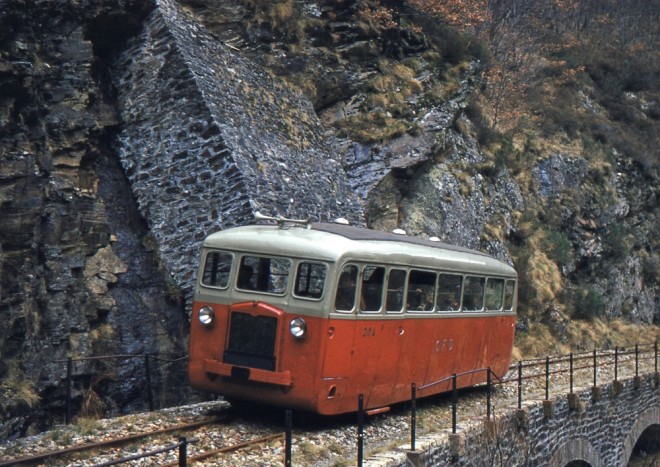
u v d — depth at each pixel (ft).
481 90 123.75
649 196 133.90
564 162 118.42
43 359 47.14
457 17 104.42
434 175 85.97
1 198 46.52
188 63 60.29
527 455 51.44
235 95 64.44
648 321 124.67
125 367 51.24
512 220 100.89
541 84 145.28
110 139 60.13
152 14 62.34
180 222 57.00
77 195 53.36
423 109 87.61
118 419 40.91
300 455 36.60
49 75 55.62
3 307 44.60
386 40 90.68
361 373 41.96
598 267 115.75
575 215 114.01
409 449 37.45
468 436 43.34
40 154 51.11
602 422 67.00
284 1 82.84
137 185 58.59
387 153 81.51
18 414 44.19
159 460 33.83
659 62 181.27
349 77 84.69
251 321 41.04
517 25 155.43
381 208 80.28
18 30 51.47
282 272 41.01
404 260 45.62
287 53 81.00
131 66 61.67
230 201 56.70
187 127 59.00
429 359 48.70
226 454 35.24
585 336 100.58
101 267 52.95
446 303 50.88
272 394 40.16
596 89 159.22
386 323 43.83
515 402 56.18
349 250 41.01
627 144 136.67
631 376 75.31
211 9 78.89
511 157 109.09
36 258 48.67
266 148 63.31
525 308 95.50
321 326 39.58
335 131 81.05
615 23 202.28
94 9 58.85
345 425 43.16
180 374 53.67
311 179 67.26
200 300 42.60
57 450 34.37
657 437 87.10
